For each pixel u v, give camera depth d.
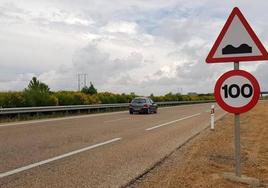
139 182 7.15
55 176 7.39
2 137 13.48
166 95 65.25
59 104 31.20
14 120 22.38
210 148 11.58
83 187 6.64
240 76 6.46
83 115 28.88
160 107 50.19
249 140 13.97
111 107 38.00
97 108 34.91
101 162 8.95
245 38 6.44
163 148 11.41
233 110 6.50
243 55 6.44
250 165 8.98
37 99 27.64
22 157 9.33
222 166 8.80
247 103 6.42
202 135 15.35
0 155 9.59
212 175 7.71
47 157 9.39
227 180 7.23
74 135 14.38
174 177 7.46
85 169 8.10
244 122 23.16
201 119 24.80
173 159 9.66
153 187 6.68
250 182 6.99
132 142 12.64
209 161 9.32
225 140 13.70
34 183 6.81
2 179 7.06
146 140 13.26
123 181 7.11
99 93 43.41
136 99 31.97
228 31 6.54
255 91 6.38
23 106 26.08
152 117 26.56
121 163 8.88
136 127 18.28
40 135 14.23
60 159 9.18
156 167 8.59
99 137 13.82
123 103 42.56
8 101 25.00
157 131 16.53
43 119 23.78
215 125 20.23
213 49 6.62
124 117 26.41
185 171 8.04
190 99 77.12
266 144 12.95
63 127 17.80
